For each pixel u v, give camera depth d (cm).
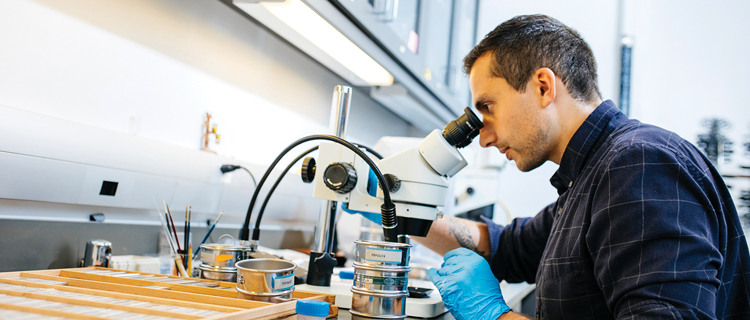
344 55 177
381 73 196
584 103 117
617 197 91
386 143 218
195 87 154
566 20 348
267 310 73
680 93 322
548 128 114
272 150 194
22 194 102
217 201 157
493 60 115
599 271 93
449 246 160
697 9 323
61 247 113
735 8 315
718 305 99
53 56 112
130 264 115
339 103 130
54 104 112
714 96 315
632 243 87
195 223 156
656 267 84
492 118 118
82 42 118
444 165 108
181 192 142
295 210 201
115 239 128
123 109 130
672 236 85
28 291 79
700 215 88
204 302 79
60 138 105
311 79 222
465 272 115
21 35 105
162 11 141
